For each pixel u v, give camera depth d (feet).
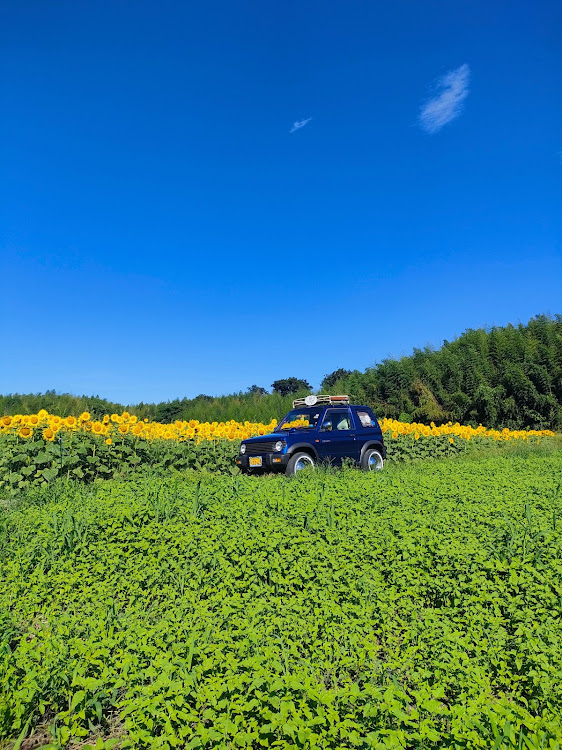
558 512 25.54
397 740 10.23
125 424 44.55
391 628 15.66
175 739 10.62
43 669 13.01
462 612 16.55
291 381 191.52
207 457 49.85
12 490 35.73
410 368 110.42
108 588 18.21
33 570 20.77
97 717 12.68
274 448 41.91
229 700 11.48
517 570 18.51
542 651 13.08
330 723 10.58
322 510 25.77
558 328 104.22
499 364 102.99
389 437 65.31
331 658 13.55
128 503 27.68
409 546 19.99
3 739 11.71
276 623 14.87
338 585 17.69
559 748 9.87
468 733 10.39
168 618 15.81
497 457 55.36
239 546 21.01
